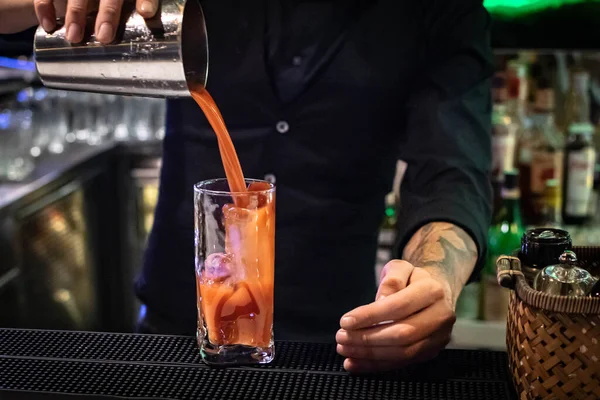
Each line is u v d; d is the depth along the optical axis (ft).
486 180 4.14
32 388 2.78
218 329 2.93
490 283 6.25
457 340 6.10
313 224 4.78
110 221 10.64
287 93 4.64
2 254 7.73
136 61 3.13
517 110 6.60
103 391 2.76
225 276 2.91
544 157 6.46
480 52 4.46
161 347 3.14
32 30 4.70
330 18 4.56
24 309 8.20
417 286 3.04
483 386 2.83
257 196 2.90
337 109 4.64
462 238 3.66
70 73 3.31
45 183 8.60
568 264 2.64
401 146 4.83
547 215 6.51
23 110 9.93
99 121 10.77
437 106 4.30
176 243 4.82
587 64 6.90
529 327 2.58
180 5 3.07
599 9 5.80
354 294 4.88
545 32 5.95
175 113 4.79
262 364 2.99
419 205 3.91
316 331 4.83
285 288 4.83
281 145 4.72
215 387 2.80
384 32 4.58
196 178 4.77
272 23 4.60
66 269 9.39
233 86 4.67
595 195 6.64
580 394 2.55
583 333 2.49
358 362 2.93
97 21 3.07
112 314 10.97
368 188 4.81
